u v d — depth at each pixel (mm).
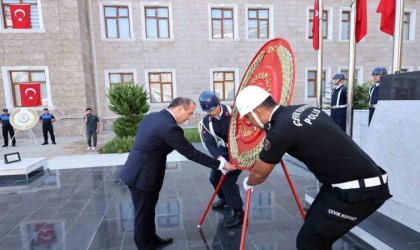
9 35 11148
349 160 1369
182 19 13078
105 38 12711
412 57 14547
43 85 11711
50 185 4445
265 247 2348
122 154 7203
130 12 12711
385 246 2074
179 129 2041
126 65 12992
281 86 1767
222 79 13797
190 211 3209
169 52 13188
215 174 3150
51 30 11328
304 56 13930
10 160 5133
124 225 2885
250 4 13289
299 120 1359
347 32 14227
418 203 2205
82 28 11758
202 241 2486
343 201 1404
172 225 2836
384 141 2529
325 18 14070
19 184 4508
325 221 1468
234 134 2352
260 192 3760
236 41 13492
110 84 13148
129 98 8266
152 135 2033
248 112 1502
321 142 1344
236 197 2779
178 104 2172
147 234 2232
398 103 2385
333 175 1409
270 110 1491
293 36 13742
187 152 2061
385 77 2529
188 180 4547
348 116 3289
